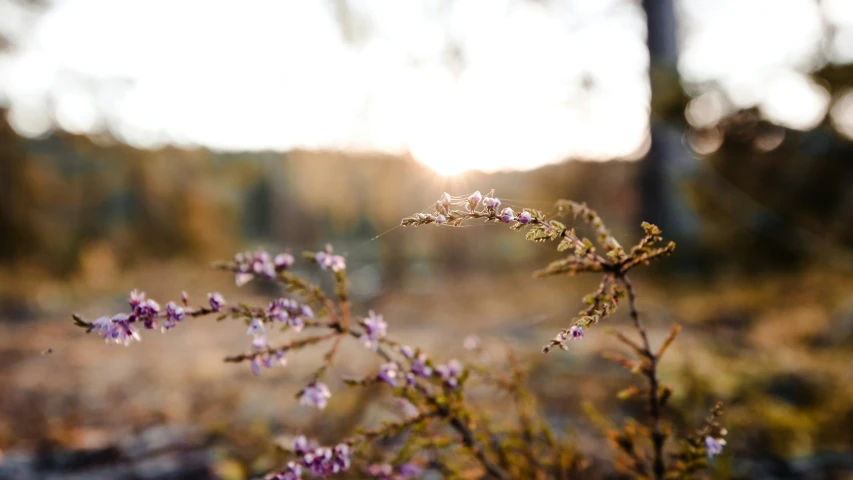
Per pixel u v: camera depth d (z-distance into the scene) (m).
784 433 3.15
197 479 2.93
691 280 9.74
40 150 19.39
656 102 6.62
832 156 8.62
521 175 12.15
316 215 22.55
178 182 22.48
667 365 3.67
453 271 15.70
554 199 12.72
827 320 5.98
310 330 6.95
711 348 4.69
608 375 4.48
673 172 10.30
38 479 3.05
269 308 1.72
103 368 5.95
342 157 18.73
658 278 10.18
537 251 14.97
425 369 1.97
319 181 20.17
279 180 24.23
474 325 8.12
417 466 2.24
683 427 2.92
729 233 9.85
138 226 21.39
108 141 20.69
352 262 17.55
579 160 12.72
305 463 1.77
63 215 19.52
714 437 1.89
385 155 16.92
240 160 24.38
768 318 6.71
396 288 13.38
